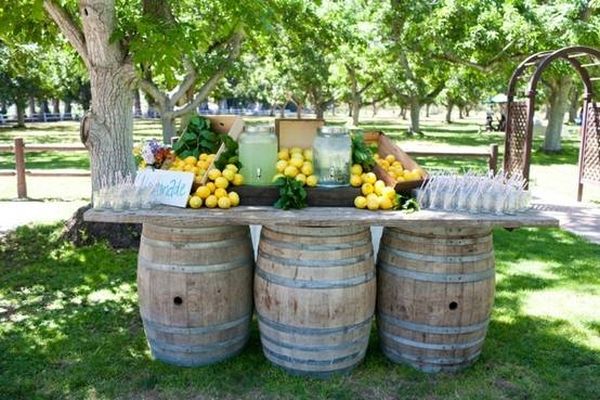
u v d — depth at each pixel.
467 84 24.08
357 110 29.84
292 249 3.09
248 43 10.59
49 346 3.65
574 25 11.88
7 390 3.10
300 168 3.31
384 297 3.38
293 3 10.33
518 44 12.99
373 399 3.07
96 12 5.21
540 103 32.81
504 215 3.08
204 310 3.22
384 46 14.82
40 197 8.91
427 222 2.95
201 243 3.16
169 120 10.30
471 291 3.19
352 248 3.11
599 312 4.34
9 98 32.31
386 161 3.66
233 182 3.25
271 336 3.27
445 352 3.28
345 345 3.20
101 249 5.84
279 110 62.47
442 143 21.97
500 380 3.29
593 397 3.11
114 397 3.06
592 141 8.80
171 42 4.62
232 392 3.12
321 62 26.44
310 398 3.06
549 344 3.74
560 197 9.48
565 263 5.68
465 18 13.66
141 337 3.79
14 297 4.57
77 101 45.50
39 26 6.42
